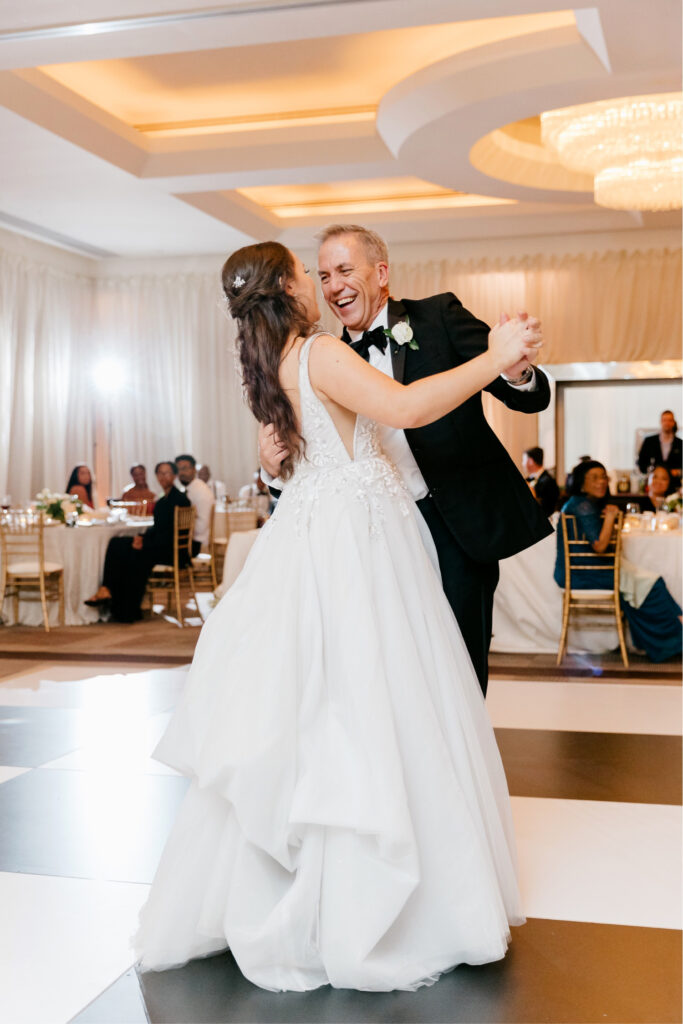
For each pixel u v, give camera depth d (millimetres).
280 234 12109
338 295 2697
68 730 4637
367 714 2172
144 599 9352
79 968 2328
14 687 5715
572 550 6602
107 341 13586
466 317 2689
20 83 7328
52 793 3654
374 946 2164
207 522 9477
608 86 6852
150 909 2357
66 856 3021
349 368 2271
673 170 8312
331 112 8828
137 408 13516
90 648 7234
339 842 2166
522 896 2727
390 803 2094
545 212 11234
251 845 2238
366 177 9273
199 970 2324
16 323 12164
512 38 6809
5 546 8430
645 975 2273
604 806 3496
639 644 6602
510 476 2771
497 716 4938
